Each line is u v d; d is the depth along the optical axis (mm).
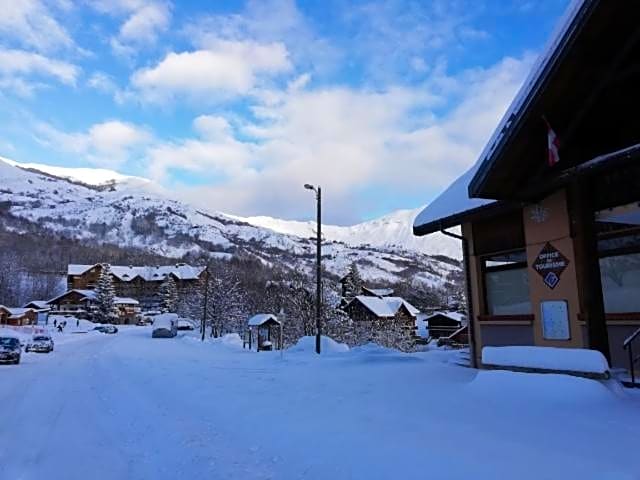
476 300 14258
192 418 9734
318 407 9336
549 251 11609
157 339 58844
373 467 5871
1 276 131750
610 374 8070
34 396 13703
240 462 6645
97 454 7469
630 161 8086
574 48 7906
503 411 7668
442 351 18781
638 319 10078
